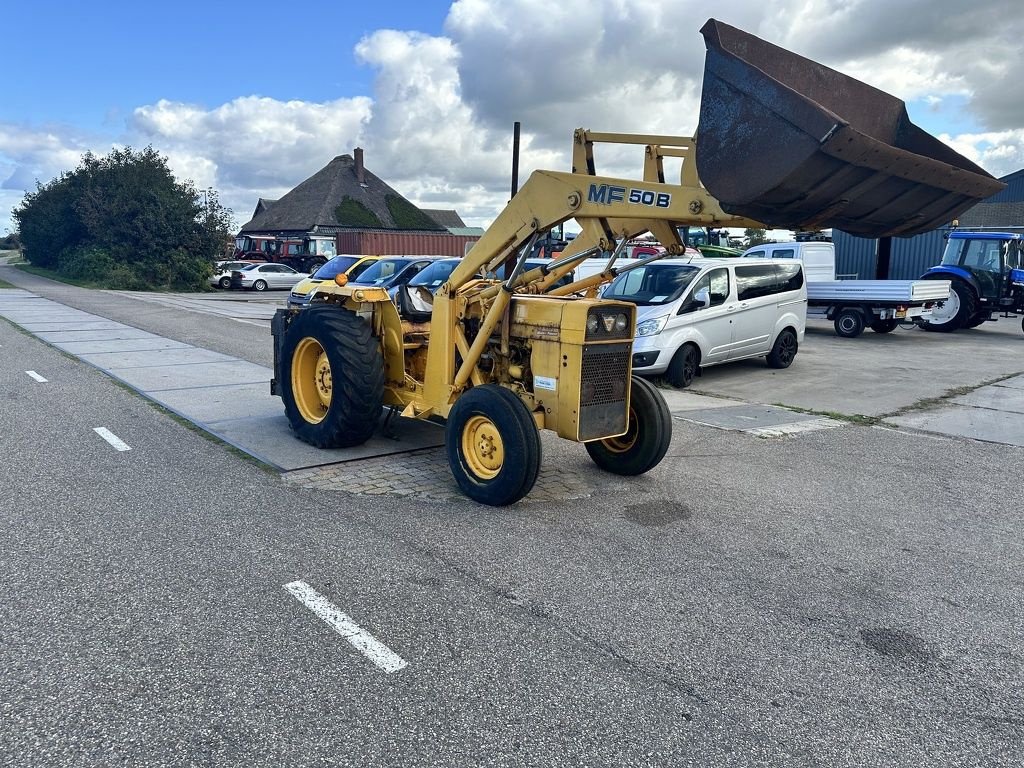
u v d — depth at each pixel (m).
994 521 5.21
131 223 34.59
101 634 3.34
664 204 4.53
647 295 10.47
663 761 2.63
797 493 5.72
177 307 21.88
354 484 5.54
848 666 3.29
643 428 5.77
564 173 4.89
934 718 2.93
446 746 2.67
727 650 3.39
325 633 3.41
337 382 6.08
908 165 3.72
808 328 18.12
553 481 5.82
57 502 5.00
